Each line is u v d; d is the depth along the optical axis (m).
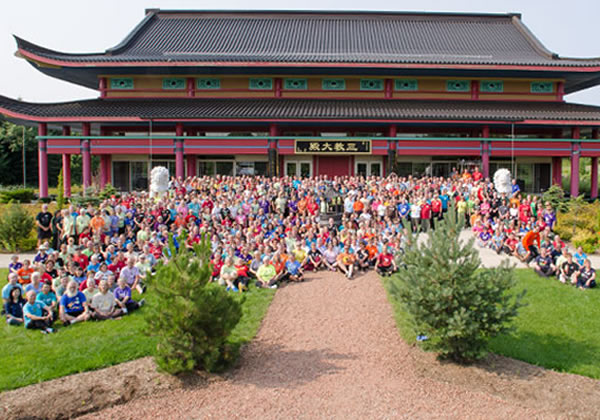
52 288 10.97
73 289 10.31
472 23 36.75
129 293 11.08
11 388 7.49
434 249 7.98
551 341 9.34
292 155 30.28
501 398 7.20
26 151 48.66
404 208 19.41
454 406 6.95
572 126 27.67
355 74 29.23
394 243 14.44
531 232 14.92
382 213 19.27
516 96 30.06
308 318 10.62
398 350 8.95
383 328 10.02
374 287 12.77
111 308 10.63
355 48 32.31
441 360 8.52
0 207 23.27
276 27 36.03
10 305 10.36
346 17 37.28
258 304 11.48
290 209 19.92
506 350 8.96
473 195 20.81
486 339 9.02
